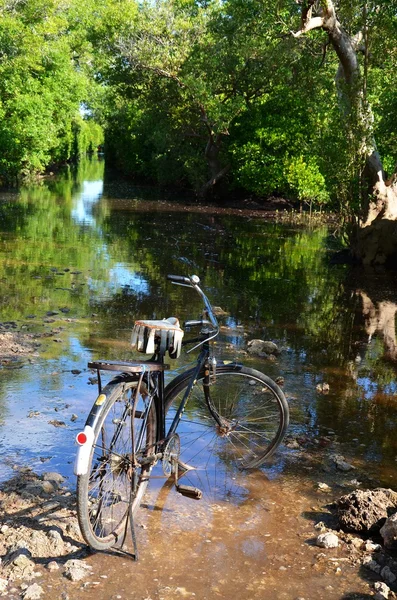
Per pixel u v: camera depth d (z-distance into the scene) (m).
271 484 4.22
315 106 21.75
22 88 31.52
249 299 9.91
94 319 8.01
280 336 7.84
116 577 3.19
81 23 40.47
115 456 3.54
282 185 24.98
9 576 3.16
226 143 27.31
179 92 27.11
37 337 7.09
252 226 19.83
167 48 27.56
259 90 26.55
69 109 39.00
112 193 29.03
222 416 4.75
